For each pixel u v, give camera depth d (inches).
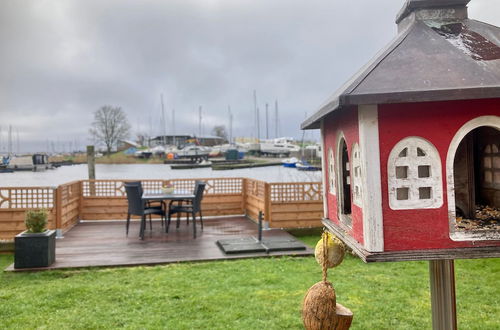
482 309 183.0
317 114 94.6
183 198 335.6
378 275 232.1
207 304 186.2
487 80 74.7
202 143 3164.4
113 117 2042.3
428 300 192.4
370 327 163.3
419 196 79.7
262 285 213.0
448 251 77.9
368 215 78.4
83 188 414.6
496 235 79.4
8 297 195.6
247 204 437.4
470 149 96.0
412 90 72.9
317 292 93.2
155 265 253.0
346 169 112.8
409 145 79.1
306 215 368.8
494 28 94.0
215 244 305.9
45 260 243.4
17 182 832.3
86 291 203.6
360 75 82.4
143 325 164.2
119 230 365.1
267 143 2701.8
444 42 87.4
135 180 422.9
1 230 316.8
